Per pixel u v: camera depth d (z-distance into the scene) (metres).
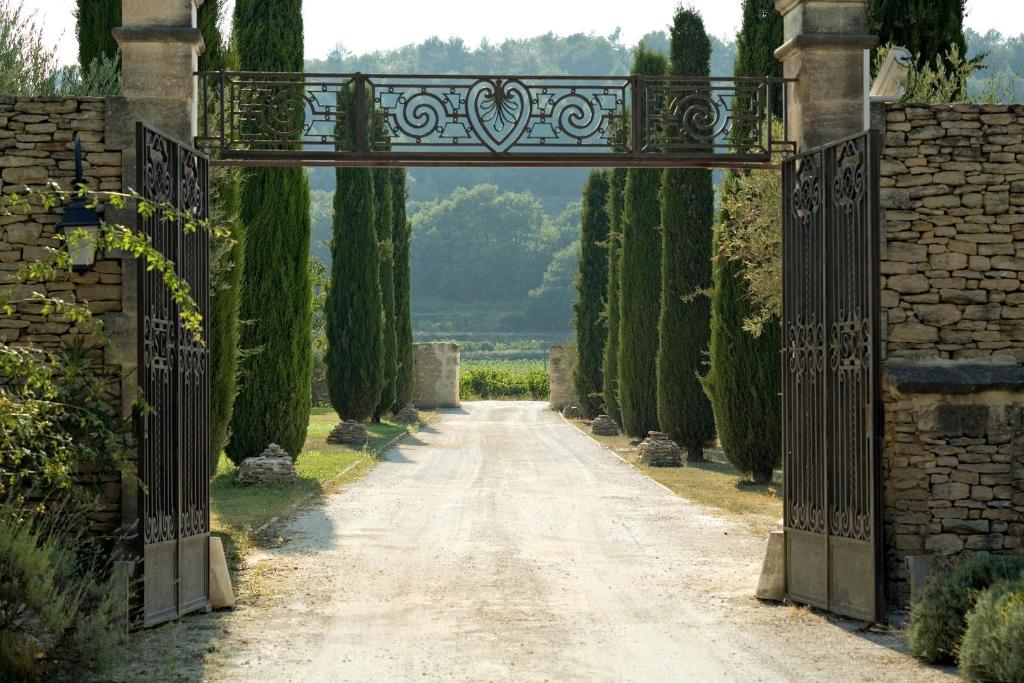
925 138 10.81
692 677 8.48
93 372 10.17
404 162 11.33
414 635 9.87
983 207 10.78
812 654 9.19
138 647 9.24
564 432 39.00
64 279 10.24
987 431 10.54
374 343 36.16
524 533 16.00
